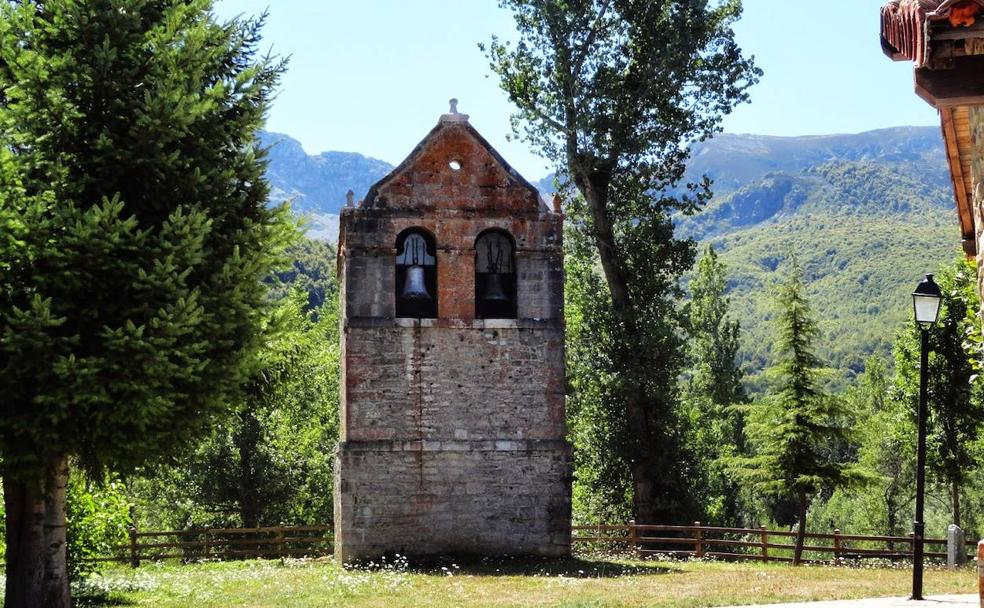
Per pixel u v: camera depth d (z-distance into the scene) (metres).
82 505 24.66
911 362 40.47
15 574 19.98
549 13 36.78
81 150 19.33
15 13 19.30
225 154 21.81
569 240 40.22
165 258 18.70
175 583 26.84
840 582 24.94
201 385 19.31
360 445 29.22
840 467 32.88
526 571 27.47
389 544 29.06
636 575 27.16
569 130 36.91
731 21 38.25
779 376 33.25
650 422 39.69
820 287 180.50
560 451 29.89
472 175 30.41
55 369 17.36
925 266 173.25
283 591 24.50
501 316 30.52
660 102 37.56
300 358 24.97
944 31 8.62
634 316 38.69
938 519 62.81
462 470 29.53
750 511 61.41
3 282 18.16
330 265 107.06
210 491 44.75
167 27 20.22
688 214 39.75
